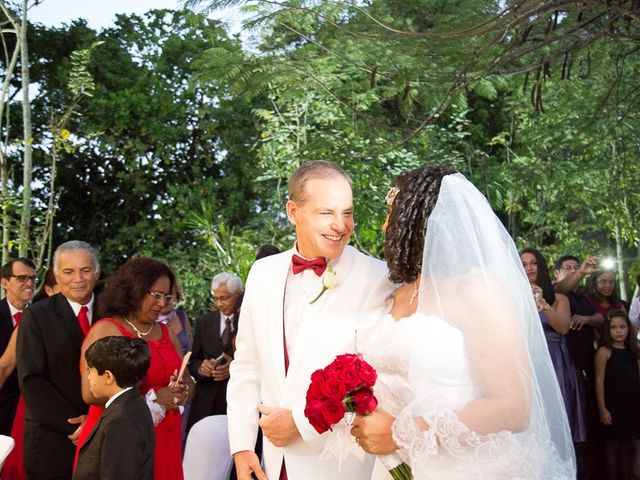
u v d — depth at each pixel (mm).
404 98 6566
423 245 3041
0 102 11008
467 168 12391
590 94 7891
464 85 6273
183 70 17125
